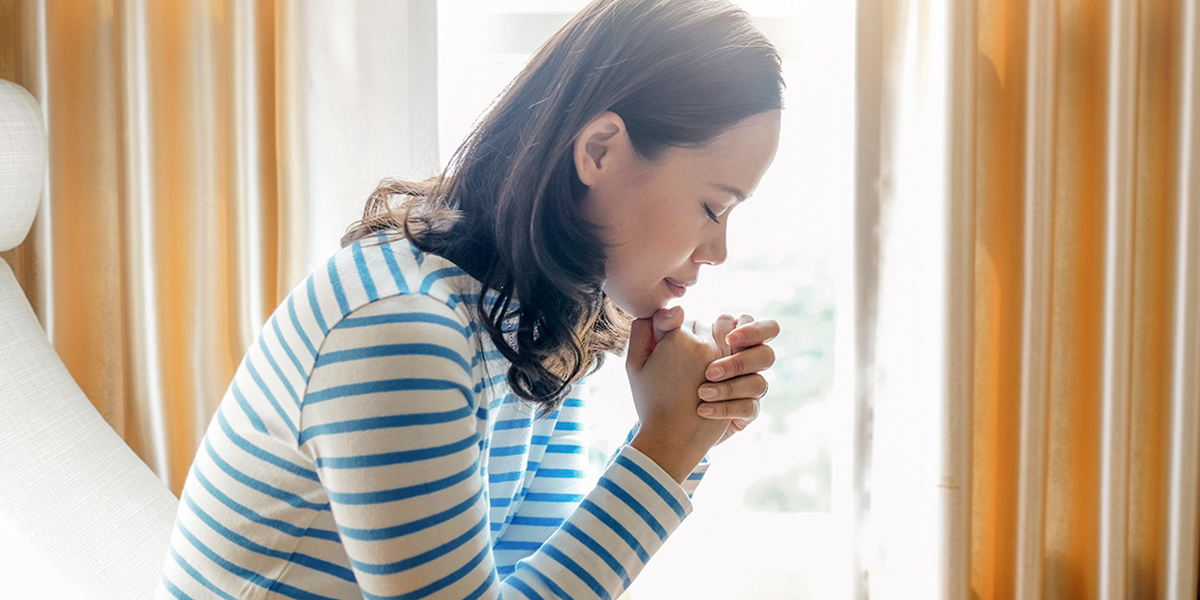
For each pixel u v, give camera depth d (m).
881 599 1.43
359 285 0.54
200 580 0.60
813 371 1.65
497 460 0.74
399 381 0.50
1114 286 1.36
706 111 0.61
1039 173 1.34
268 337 0.57
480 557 0.54
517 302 0.64
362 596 0.58
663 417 0.67
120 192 1.32
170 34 1.33
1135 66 1.33
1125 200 1.34
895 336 1.40
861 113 1.37
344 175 1.34
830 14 1.49
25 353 1.09
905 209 1.39
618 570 0.60
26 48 1.31
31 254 1.34
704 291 1.56
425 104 1.34
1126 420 1.38
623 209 0.65
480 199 0.66
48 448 1.04
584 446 0.88
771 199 1.58
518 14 1.47
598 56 0.63
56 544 0.97
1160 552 1.43
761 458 1.67
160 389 1.35
